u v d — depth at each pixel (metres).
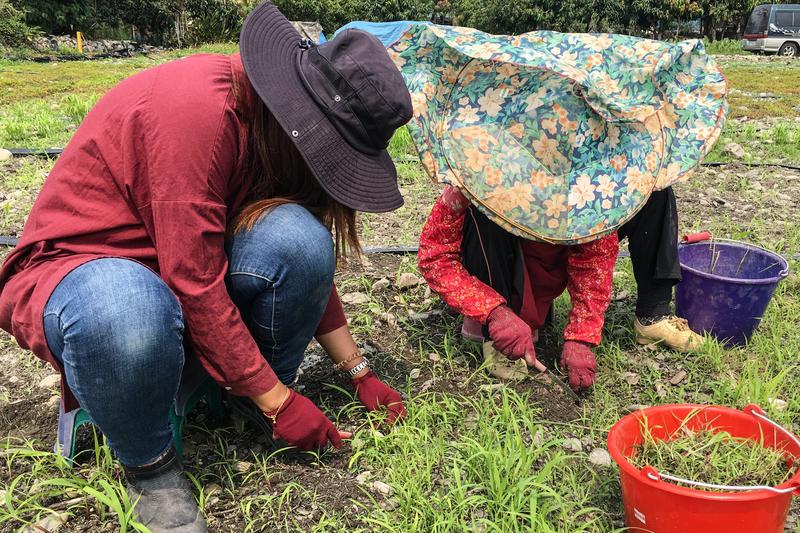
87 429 2.08
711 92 2.31
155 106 1.55
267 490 1.86
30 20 23.16
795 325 2.85
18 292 1.61
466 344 2.62
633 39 2.26
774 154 6.08
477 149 2.17
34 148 5.46
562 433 2.14
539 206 2.16
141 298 1.50
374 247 3.67
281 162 1.71
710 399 2.36
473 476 1.89
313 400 2.25
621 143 2.22
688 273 2.62
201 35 27.75
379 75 1.62
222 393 2.11
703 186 4.99
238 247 1.76
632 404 2.33
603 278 2.36
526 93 2.16
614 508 1.85
